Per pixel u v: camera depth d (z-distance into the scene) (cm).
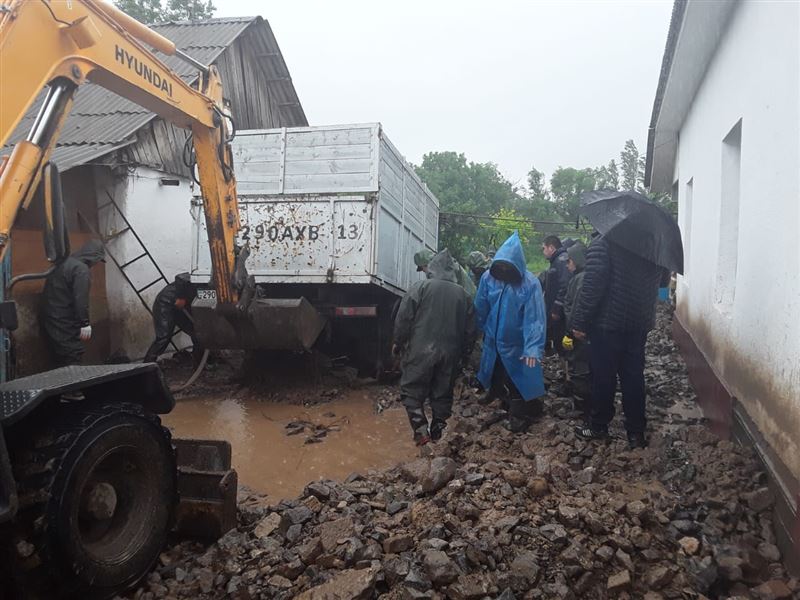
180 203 1048
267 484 476
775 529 340
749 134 471
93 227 862
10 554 252
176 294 805
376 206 722
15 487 247
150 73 450
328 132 730
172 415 663
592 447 491
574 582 293
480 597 277
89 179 859
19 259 702
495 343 553
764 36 436
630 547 313
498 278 552
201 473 356
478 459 466
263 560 324
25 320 704
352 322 815
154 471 321
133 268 926
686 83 797
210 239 611
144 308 951
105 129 902
